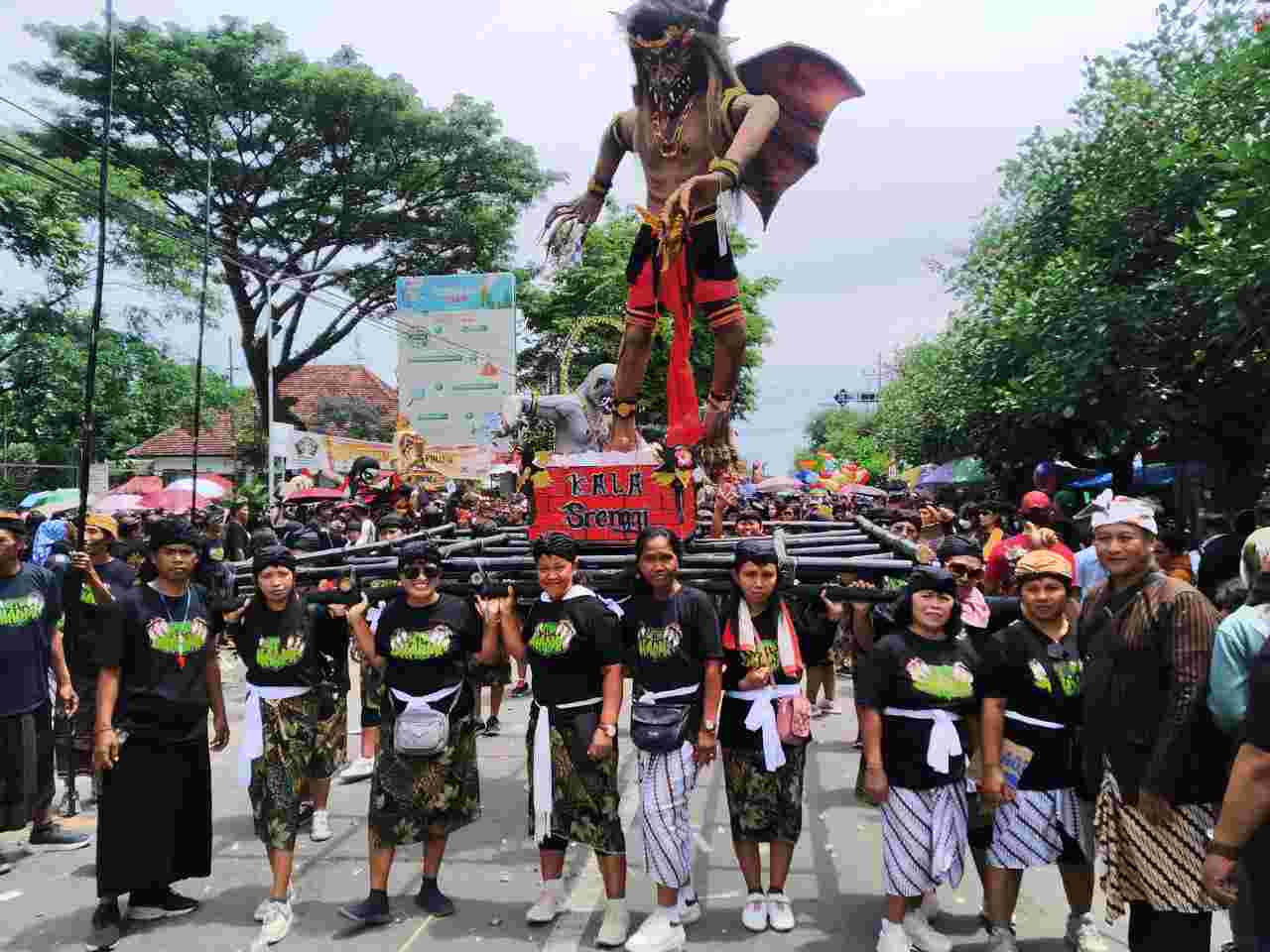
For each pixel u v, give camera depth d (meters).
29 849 5.94
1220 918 4.75
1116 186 14.14
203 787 4.93
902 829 4.19
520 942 4.58
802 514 14.23
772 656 4.62
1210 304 11.75
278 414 31.70
